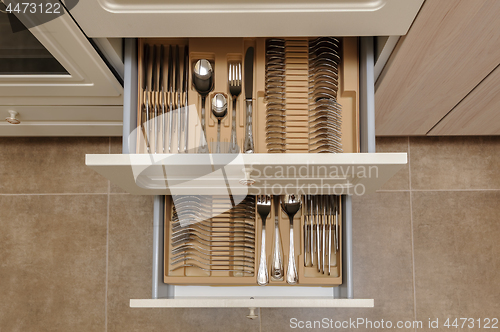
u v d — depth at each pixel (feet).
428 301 4.47
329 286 3.14
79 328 4.38
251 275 3.00
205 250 3.02
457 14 2.10
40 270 4.50
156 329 4.36
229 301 2.64
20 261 4.52
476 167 4.75
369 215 4.63
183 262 3.03
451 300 4.47
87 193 4.64
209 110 2.64
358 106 2.65
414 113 3.82
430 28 2.24
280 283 2.97
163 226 3.02
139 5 2.02
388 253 4.56
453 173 4.74
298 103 2.65
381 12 2.07
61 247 4.53
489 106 3.57
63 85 3.00
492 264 4.55
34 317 4.42
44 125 4.00
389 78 2.95
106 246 4.52
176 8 2.04
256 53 2.69
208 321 4.38
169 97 2.59
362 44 2.63
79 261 4.50
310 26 2.21
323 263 2.97
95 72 2.75
